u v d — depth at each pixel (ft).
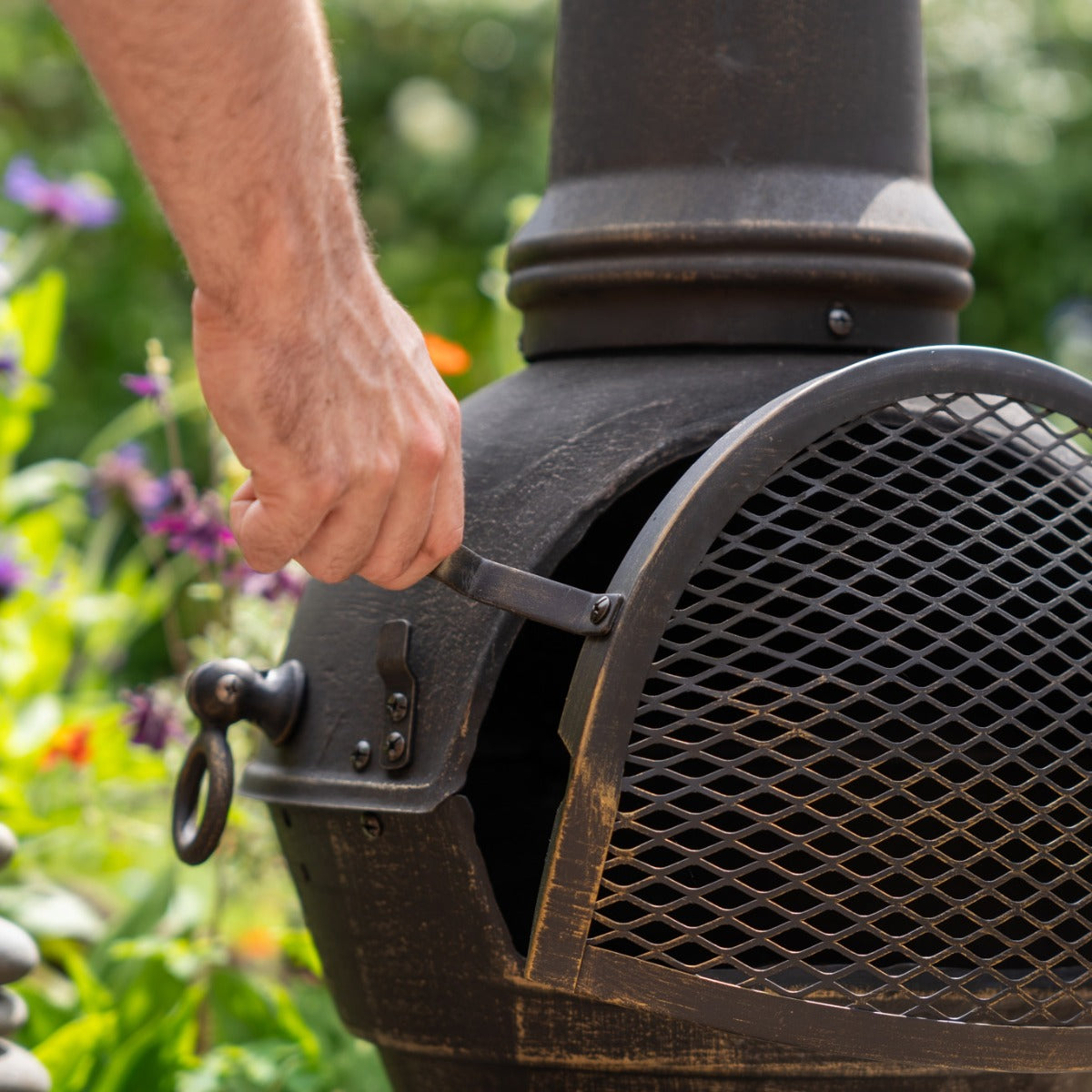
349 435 2.54
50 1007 5.14
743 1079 3.10
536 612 2.79
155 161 2.35
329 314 2.49
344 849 3.33
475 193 17.72
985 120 16.34
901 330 3.66
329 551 2.68
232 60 2.27
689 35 3.60
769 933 2.79
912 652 2.93
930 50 16.76
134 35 2.23
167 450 16.74
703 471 2.81
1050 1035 2.93
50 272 8.04
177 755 6.09
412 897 3.19
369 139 18.49
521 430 3.50
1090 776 3.03
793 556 3.51
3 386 7.80
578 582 3.76
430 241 17.74
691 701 3.43
